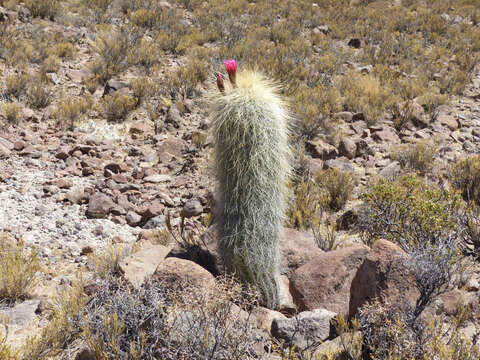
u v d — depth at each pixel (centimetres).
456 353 303
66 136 902
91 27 1530
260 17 1872
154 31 1562
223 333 325
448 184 718
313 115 936
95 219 645
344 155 845
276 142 415
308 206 652
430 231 496
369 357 329
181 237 554
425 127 1000
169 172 794
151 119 995
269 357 340
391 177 739
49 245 571
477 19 2072
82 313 385
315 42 1656
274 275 435
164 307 370
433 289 343
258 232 417
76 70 1200
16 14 1488
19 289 449
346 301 429
